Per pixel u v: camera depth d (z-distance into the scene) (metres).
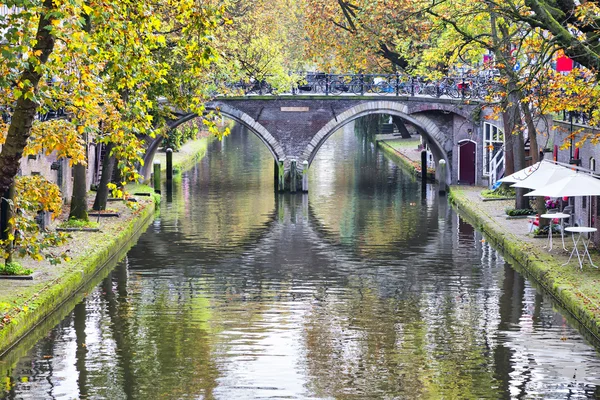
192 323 27.98
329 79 66.44
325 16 63.75
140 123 23.72
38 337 25.92
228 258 39.38
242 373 23.03
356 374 23.00
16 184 24.02
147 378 22.55
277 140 64.56
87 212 42.12
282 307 30.38
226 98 64.25
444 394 21.48
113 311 29.23
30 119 20.97
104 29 22.22
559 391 21.67
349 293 32.59
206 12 22.20
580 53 25.11
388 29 56.72
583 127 40.81
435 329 27.44
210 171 77.50
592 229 33.56
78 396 21.16
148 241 43.12
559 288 29.84
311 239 44.62
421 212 53.66
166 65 24.95
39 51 20.09
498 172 60.12
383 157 89.06
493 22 41.94
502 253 39.91
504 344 25.66
